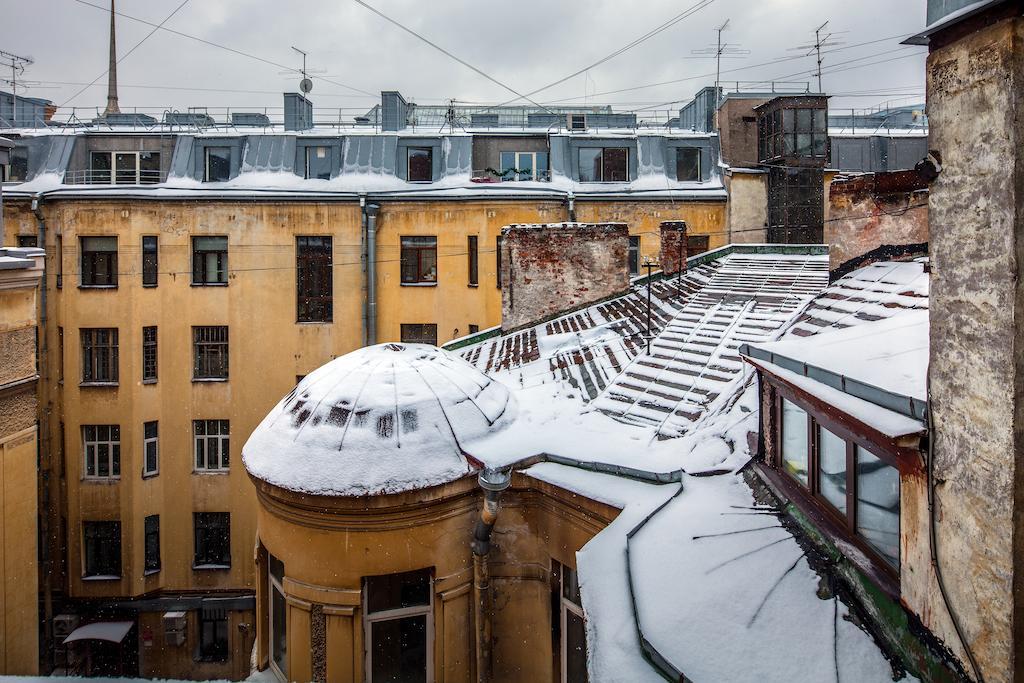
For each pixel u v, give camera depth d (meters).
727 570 5.63
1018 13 3.58
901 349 5.68
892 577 4.89
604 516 7.48
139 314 22.33
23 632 11.36
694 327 11.87
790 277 13.55
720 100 30.30
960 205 4.01
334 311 23.55
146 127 26.30
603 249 15.95
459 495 8.76
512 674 8.91
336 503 8.48
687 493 7.20
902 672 4.46
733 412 8.50
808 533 5.83
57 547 21.86
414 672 8.98
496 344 15.71
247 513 22.52
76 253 22.33
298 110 28.02
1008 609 3.64
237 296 23.17
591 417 10.05
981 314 3.83
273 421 9.73
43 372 22.20
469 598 8.98
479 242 24.05
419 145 25.62
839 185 11.38
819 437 6.10
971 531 3.91
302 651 8.80
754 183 25.42
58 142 24.72
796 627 4.92
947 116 4.13
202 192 23.02
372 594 8.85
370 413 9.10
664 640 4.97
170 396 22.75
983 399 3.82
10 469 11.12
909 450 4.43
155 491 22.38
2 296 10.94
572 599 8.48
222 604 22.14
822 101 25.64
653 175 25.86
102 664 22.00
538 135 26.23
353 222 23.59
